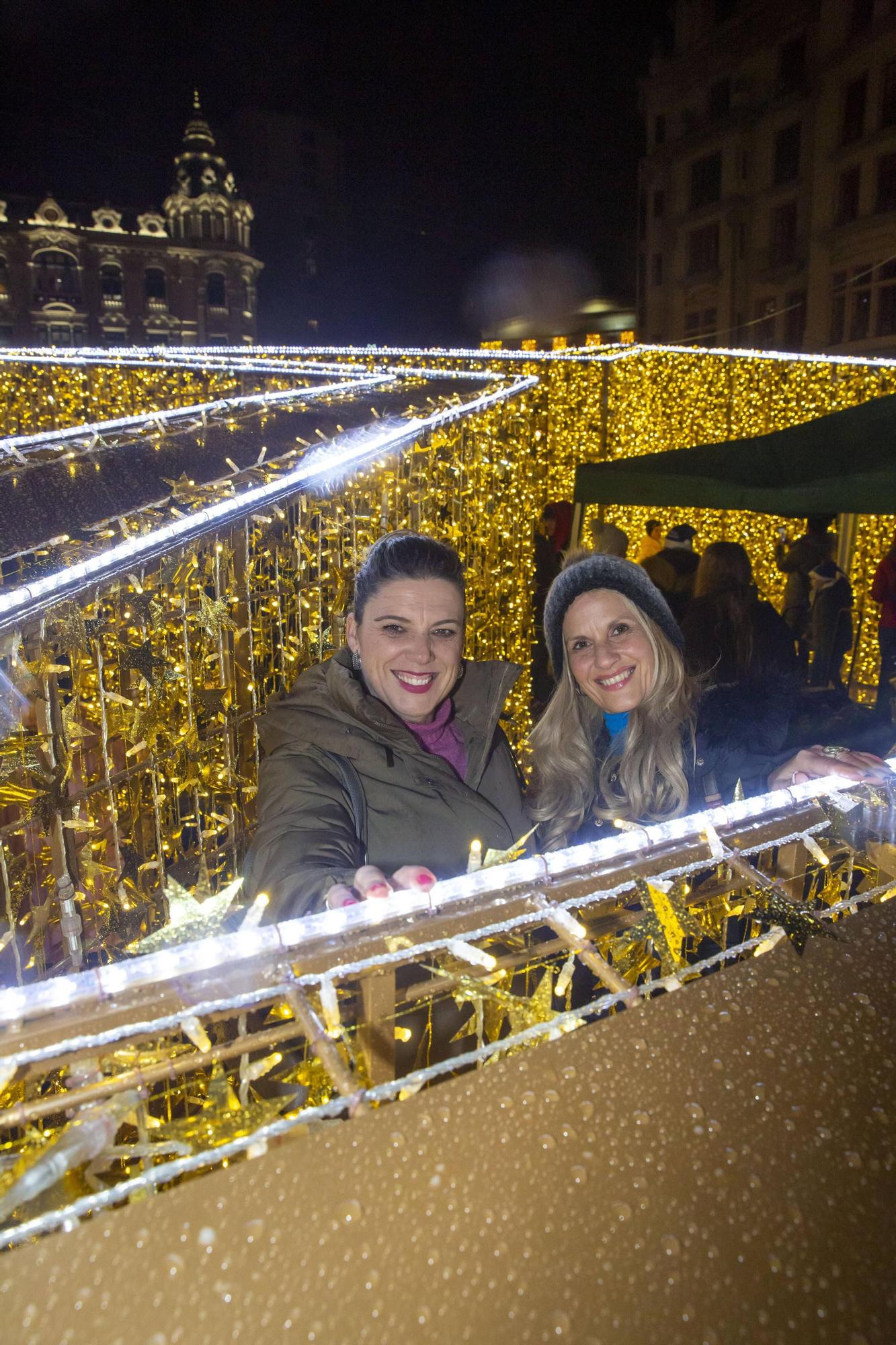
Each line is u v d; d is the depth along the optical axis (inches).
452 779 63.0
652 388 442.6
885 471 168.4
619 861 28.1
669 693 70.3
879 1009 22.7
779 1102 19.7
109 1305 14.7
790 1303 15.9
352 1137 18.0
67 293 1756.9
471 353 277.3
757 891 27.1
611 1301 15.5
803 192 825.5
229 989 22.0
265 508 78.3
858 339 772.6
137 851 72.4
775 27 826.2
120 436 94.3
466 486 162.9
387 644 64.2
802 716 215.2
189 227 1811.0
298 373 188.7
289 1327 14.7
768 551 378.9
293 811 57.0
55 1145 19.6
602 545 217.2
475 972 28.8
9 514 66.7
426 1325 14.9
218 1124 22.7
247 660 87.5
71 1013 20.7
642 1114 19.0
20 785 54.1
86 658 60.2
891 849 30.5
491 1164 17.6
